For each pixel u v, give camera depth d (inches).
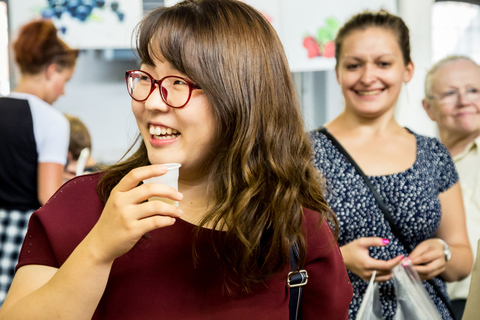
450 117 102.8
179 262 46.4
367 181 75.5
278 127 49.7
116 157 133.9
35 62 97.9
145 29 45.6
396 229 75.5
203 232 47.1
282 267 48.9
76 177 49.1
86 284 39.4
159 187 38.9
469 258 80.2
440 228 82.7
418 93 132.5
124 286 45.3
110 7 116.0
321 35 127.5
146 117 44.4
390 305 72.5
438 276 79.3
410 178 76.4
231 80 45.3
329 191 73.9
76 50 103.7
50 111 97.2
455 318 79.1
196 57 43.7
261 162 49.2
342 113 84.6
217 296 46.7
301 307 55.2
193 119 44.0
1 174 93.6
